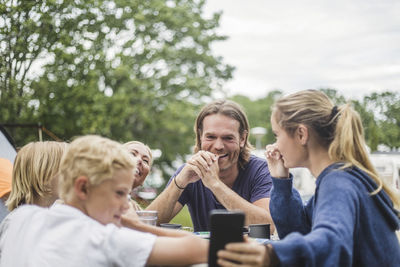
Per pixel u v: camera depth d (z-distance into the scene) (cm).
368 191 128
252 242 105
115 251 111
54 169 161
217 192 215
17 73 474
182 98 1554
